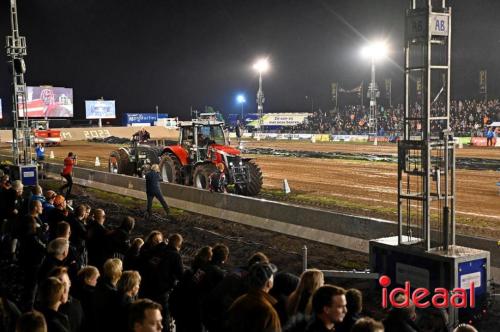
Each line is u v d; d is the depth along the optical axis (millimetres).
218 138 19422
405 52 7730
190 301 5996
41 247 8273
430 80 7379
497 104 49938
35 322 4016
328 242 11484
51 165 26531
